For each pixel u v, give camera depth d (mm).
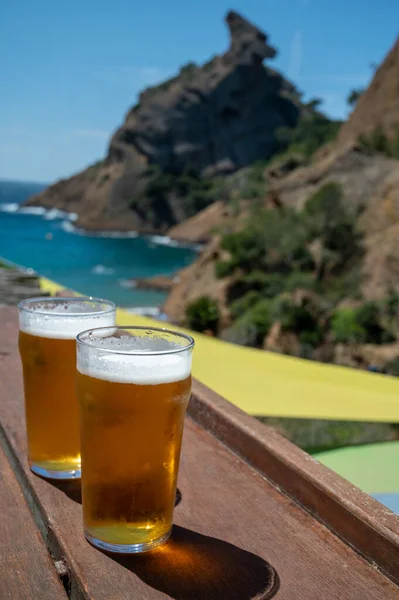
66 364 933
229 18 100688
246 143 97812
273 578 733
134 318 3064
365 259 33938
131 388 743
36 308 1013
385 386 2465
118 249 71688
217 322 35844
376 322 28000
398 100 62125
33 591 698
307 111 107875
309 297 31609
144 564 752
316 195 37719
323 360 28453
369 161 42500
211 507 901
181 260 64812
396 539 738
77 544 790
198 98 96250
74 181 117125
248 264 38406
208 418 1195
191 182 90938
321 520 867
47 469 964
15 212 117062
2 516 864
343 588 717
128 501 766
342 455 1830
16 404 1293
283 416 1947
